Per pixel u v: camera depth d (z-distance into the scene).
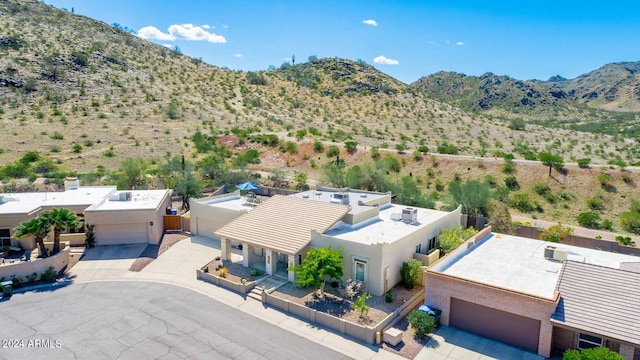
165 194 40.78
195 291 26.66
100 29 160.50
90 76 116.69
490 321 21.58
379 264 25.11
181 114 106.00
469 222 39.59
